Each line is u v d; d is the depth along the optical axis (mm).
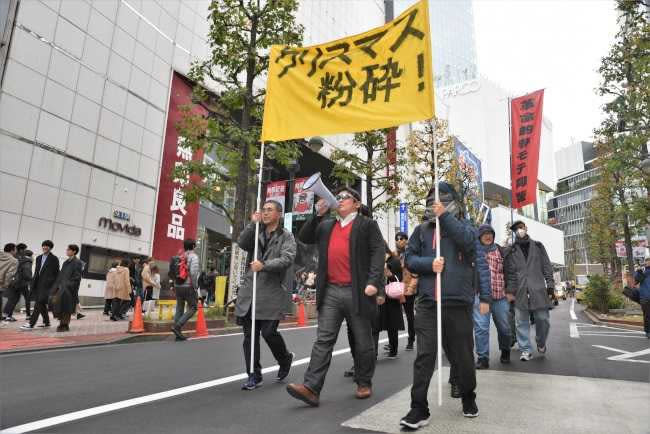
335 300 3631
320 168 28875
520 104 13305
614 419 3016
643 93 12953
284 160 12016
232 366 5195
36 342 6875
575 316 16656
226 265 27328
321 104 4469
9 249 9641
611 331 10438
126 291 11211
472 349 3096
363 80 4301
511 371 4941
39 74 13539
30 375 4578
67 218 14336
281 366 4312
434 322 3053
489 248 5777
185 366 5172
